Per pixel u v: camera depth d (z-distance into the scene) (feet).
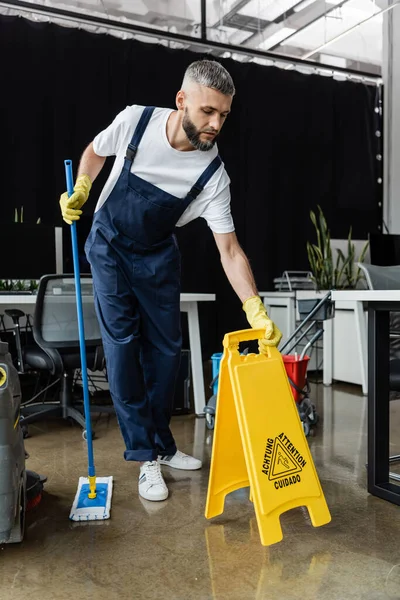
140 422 5.63
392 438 7.93
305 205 16.24
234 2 15.34
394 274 7.54
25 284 10.48
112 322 5.60
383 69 17.26
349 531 4.72
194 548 4.41
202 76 4.71
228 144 15.24
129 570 4.06
